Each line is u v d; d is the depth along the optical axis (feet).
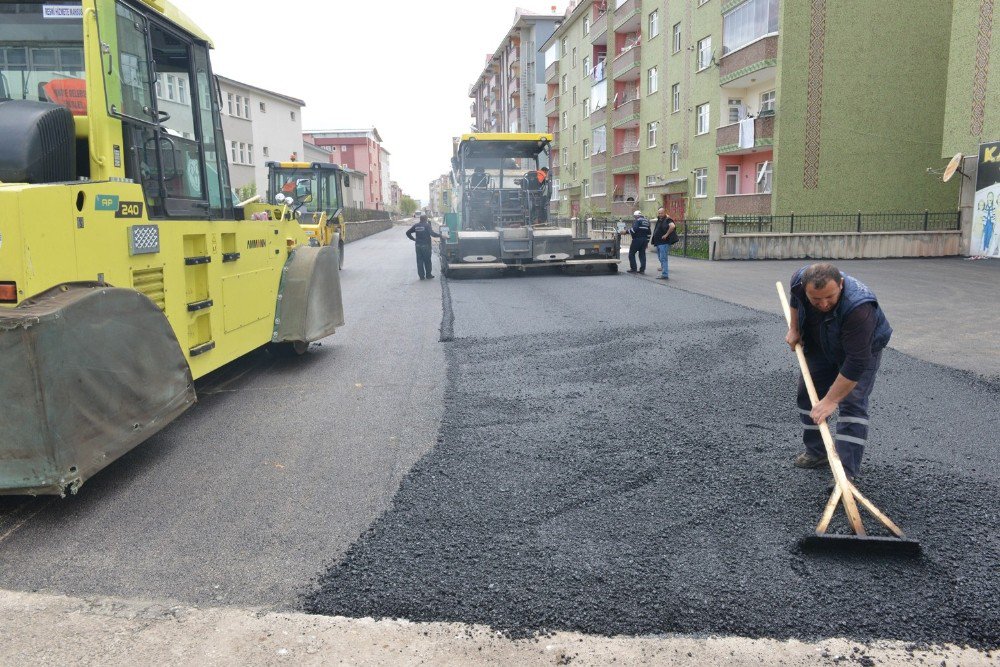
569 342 27.02
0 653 8.61
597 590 9.74
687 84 100.48
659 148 112.27
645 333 28.37
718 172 92.27
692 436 15.87
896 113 76.54
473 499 12.76
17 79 14.64
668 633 8.87
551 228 54.54
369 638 8.85
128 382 13.29
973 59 62.44
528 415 17.83
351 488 13.55
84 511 12.60
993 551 10.62
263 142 146.10
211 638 8.89
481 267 51.55
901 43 75.66
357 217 139.74
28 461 11.38
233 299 19.62
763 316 31.65
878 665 8.28
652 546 10.91
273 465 14.82
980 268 54.08
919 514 11.83
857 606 9.34
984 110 62.03
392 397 20.01
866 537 10.50
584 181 153.38
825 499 12.45
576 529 11.52
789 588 9.74
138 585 10.14
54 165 13.04
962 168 64.90
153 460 15.17
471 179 56.03
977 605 9.30
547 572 10.21
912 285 43.04
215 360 18.42
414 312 36.19
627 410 18.01
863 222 77.56
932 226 74.38
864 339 11.31
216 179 19.02
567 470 14.02
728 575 10.07
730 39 86.63
